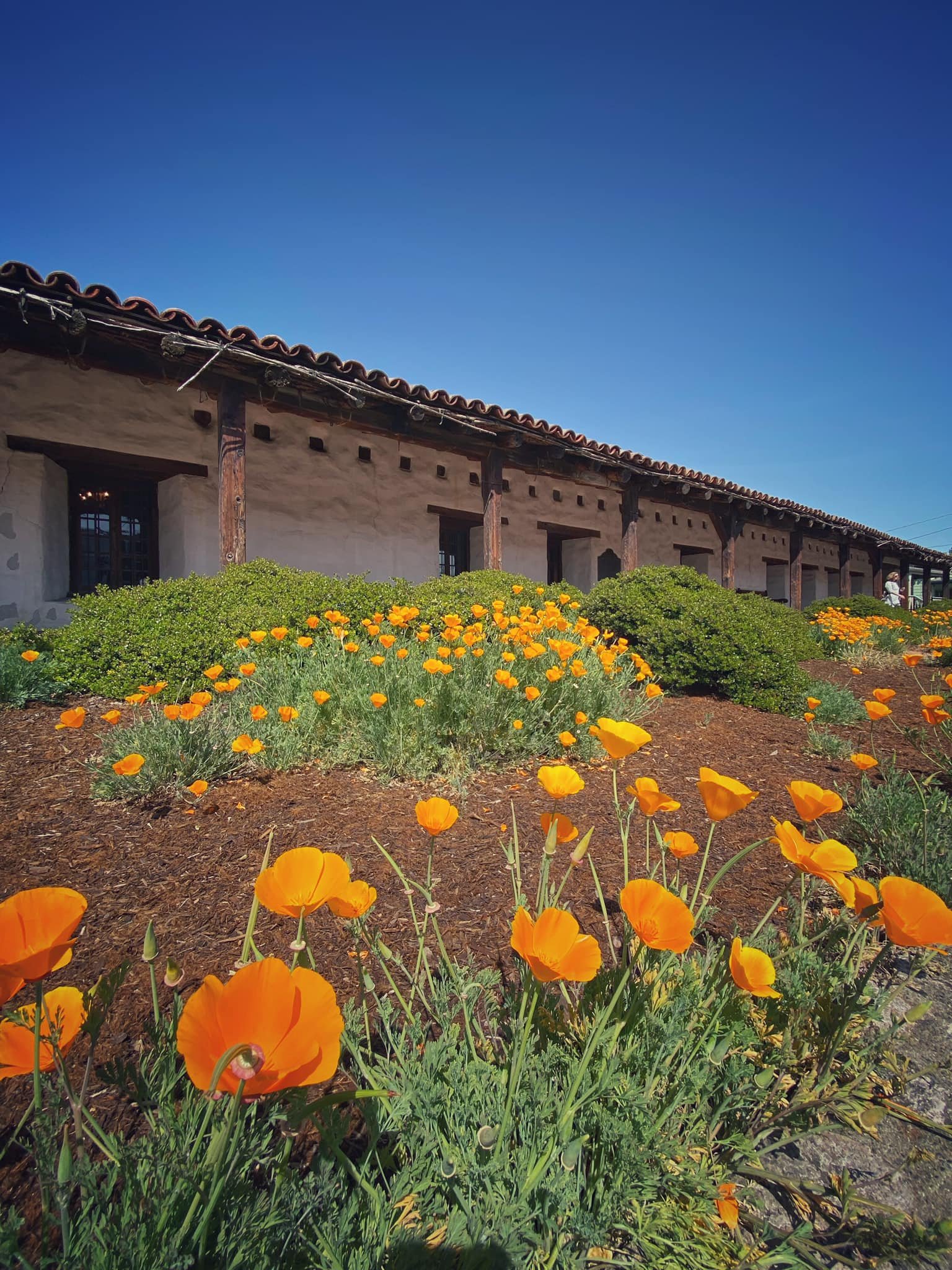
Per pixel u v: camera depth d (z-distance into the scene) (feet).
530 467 33.78
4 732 12.53
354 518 33.14
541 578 42.70
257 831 8.64
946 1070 5.03
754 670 18.86
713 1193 3.34
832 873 3.60
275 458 30.48
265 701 12.84
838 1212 3.81
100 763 10.78
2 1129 3.93
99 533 27.09
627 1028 3.87
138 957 5.84
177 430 26.96
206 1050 1.82
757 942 4.73
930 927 3.18
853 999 3.98
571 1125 3.23
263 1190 2.89
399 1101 3.28
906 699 21.72
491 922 6.55
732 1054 3.84
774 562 63.67
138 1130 3.84
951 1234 3.29
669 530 51.88
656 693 10.73
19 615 23.21
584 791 10.76
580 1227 2.90
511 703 12.42
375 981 5.53
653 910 3.05
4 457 22.98
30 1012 2.55
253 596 17.80
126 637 15.92
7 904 2.25
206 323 20.24
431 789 10.46
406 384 25.76
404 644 15.55
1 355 22.93
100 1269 2.29
